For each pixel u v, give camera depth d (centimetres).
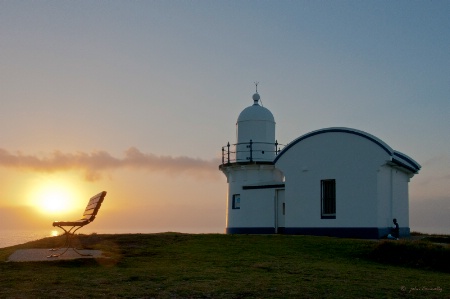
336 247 2078
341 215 2925
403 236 3072
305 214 3069
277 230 3366
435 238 2800
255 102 3919
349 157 2936
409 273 1611
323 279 1377
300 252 1964
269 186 3434
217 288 1198
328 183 3028
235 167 3650
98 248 1959
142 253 1852
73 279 1268
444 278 1536
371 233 2812
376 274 1524
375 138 2850
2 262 1501
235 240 2220
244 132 3762
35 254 1720
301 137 3123
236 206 3641
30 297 1057
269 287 1228
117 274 1359
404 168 3088
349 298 1151
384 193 2908
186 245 2069
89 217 1655
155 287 1195
